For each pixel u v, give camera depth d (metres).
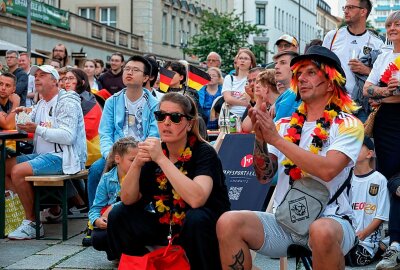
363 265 7.02
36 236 8.28
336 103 4.84
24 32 31.97
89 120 9.51
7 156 8.78
